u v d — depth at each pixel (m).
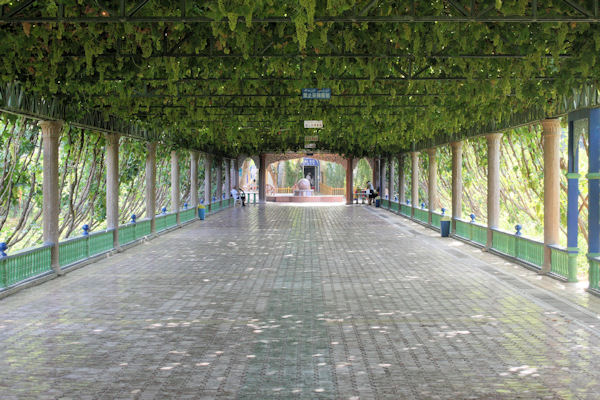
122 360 7.07
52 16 7.09
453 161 21.23
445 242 19.89
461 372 6.61
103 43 9.35
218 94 13.88
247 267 14.34
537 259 13.74
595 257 10.91
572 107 11.80
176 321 8.97
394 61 11.30
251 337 8.09
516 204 22.08
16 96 10.73
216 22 7.27
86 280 12.48
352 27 9.47
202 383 6.27
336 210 38.22
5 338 8.02
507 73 10.39
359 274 13.31
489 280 12.48
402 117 16.81
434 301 10.40
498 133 16.86
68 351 7.43
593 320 8.98
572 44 9.21
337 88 12.48
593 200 11.08
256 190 66.00
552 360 7.05
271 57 10.30
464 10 6.89
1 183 14.06
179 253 16.97
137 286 11.82
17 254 11.24
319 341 7.88
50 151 12.81
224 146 34.75
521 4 7.35
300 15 6.76
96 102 13.76
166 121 18.67
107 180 17.02
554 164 12.88
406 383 6.25
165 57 9.92
